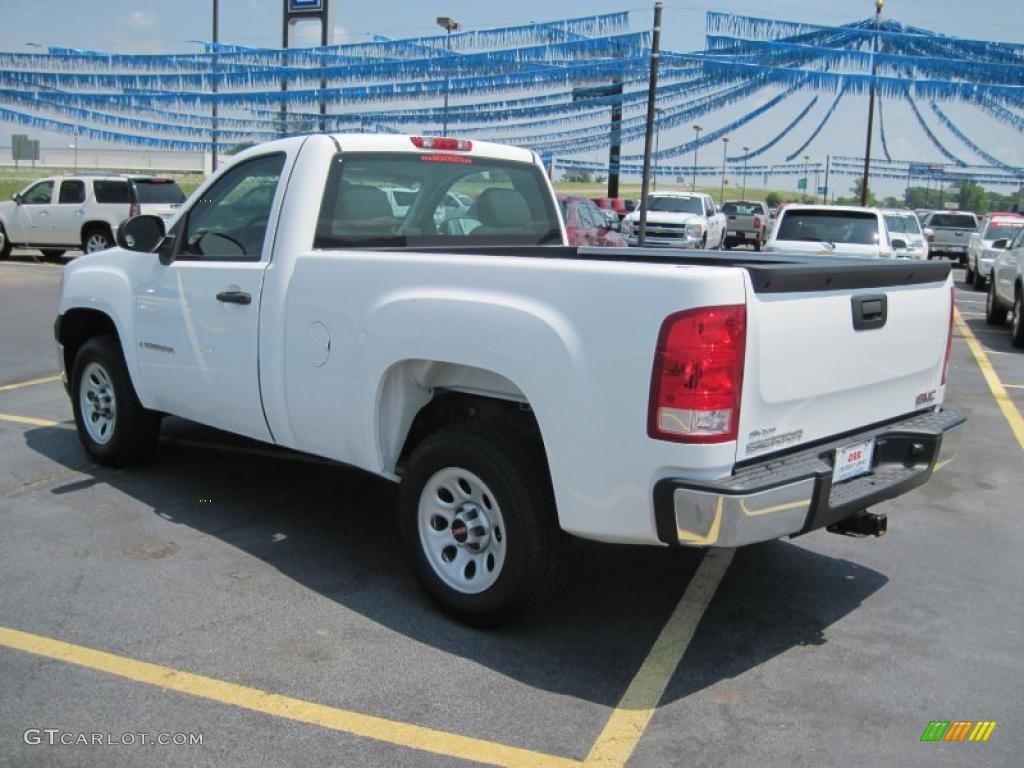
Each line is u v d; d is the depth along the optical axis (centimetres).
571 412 346
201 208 516
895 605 438
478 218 544
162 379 541
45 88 1930
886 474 401
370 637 392
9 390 844
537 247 535
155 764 303
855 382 383
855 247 1342
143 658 369
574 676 365
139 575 446
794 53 1488
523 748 317
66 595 423
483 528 393
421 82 1791
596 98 1836
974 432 775
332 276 430
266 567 461
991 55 1397
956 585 464
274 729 324
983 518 565
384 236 488
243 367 481
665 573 470
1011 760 317
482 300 371
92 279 586
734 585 458
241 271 476
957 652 393
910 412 432
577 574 466
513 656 379
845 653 390
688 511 325
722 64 1521
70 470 607
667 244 2347
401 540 466
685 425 323
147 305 541
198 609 413
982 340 1338
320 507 550
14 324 1226
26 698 340
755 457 344
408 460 440
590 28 1535
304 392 450
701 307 320
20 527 505
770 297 337
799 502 341
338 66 1806
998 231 2231
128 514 529
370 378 414
